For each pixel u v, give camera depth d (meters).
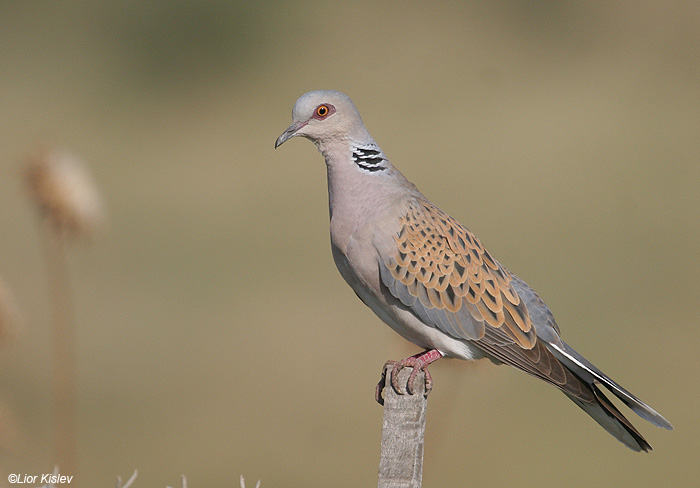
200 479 11.37
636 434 6.47
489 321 6.75
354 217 6.80
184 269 16.09
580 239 16.78
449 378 12.74
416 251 6.71
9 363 13.42
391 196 6.81
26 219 17.48
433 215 6.87
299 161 20.31
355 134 6.86
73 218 8.47
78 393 12.92
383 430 5.46
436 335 6.88
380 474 5.45
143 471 11.40
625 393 6.46
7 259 16.08
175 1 27.69
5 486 9.45
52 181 8.28
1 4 28.45
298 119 6.87
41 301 14.87
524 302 6.91
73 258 16.22
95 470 11.41
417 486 5.45
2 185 18.45
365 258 6.78
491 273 6.84
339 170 6.88
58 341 13.41
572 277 15.79
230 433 12.23
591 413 6.80
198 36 26.25
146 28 27.41
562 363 6.98
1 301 7.58
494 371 13.09
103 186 18.94
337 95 6.87
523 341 6.75
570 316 14.83
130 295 15.27
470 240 6.91
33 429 12.03
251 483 11.13
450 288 6.73
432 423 12.35
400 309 6.89
